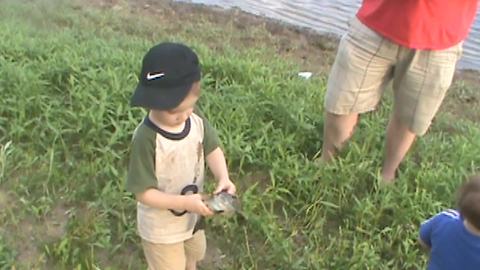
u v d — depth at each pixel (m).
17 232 2.45
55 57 3.49
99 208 2.53
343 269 2.39
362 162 2.83
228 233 2.53
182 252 2.02
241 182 2.79
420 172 2.87
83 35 4.55
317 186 2.71
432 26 2.48
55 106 2.99
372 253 2.41
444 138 3.44
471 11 2.57
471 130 3.48
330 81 2.72
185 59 1.74
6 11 4.96
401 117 2.70
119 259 2.39
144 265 2.37
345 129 2.81
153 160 1.83
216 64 3.74
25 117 2.92
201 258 2.21
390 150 2.80
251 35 5.40
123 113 2.94
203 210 1.83
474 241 1.74
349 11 6.21
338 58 2.66
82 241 2.38
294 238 2.56
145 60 1.76
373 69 2.62
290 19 6.00
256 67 3.82
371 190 2.78
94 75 3.23
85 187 2.61
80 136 2.85
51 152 2.66
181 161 1.86
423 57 2.54
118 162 2.77
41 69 3.30
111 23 5.18
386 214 2.65
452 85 4.67
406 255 2.47
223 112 3.08
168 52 1.74
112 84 3.13
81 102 2.98
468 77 5.03
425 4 2.45
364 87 2.66
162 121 1.81
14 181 2.64
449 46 2.52
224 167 1.98
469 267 1.76
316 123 3.17
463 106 4.35
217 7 6.14
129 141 2.85
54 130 2.80
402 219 2.59
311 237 2.54
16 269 2.28
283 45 5.33
